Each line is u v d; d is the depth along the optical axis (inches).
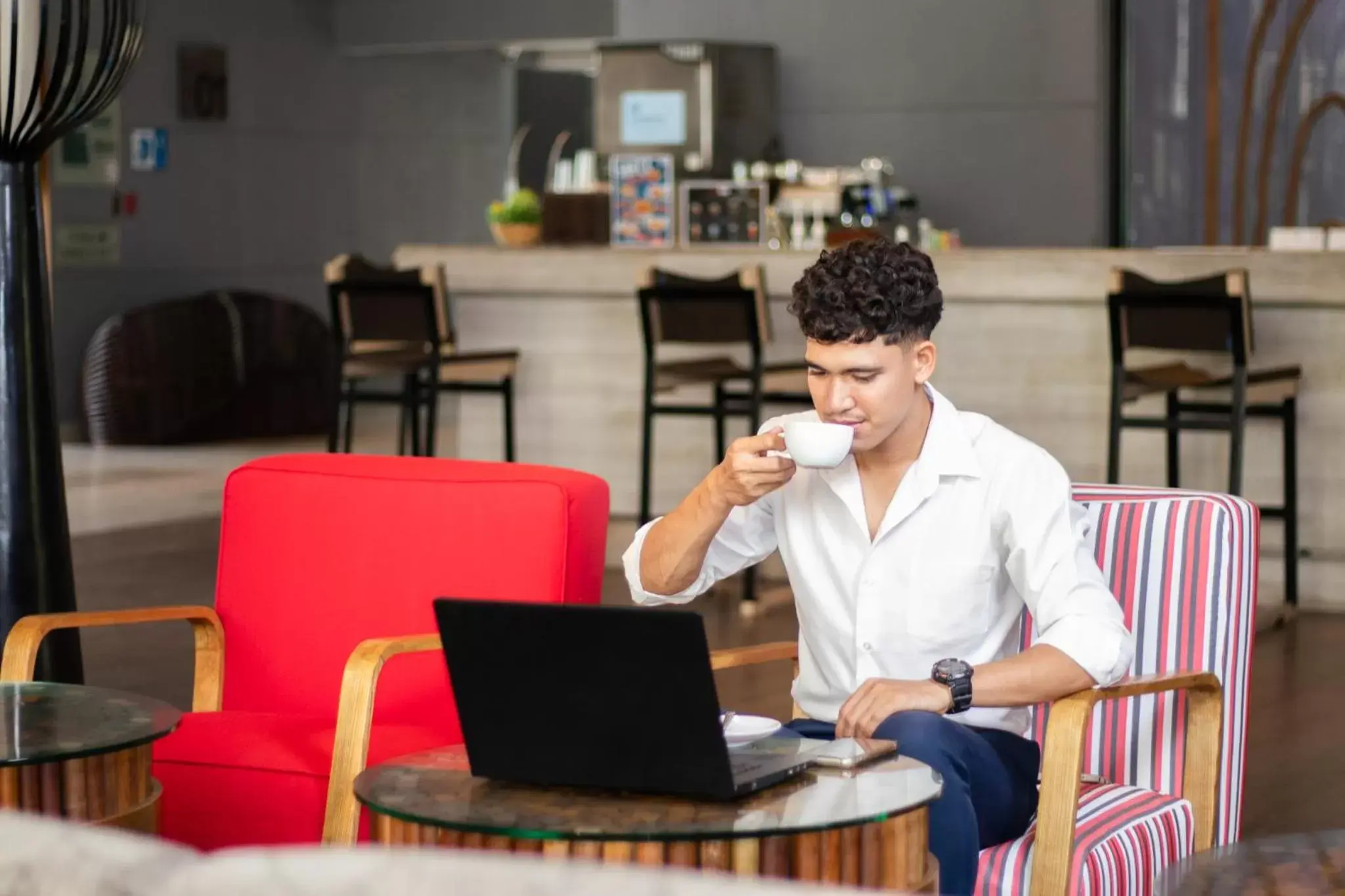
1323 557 276.5
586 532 129.3
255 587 135.0
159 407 484.4
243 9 529.0
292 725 123.8
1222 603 110.4
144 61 502.9
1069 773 94.2
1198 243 412.8
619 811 72.5
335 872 34.2
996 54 423.8
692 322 281.7
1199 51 408.5
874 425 96.6
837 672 104.6
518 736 76.4
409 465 135.6
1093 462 287.7
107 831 37.5
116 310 501.0
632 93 434.6
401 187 581.9
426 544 130.4
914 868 75.2
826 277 95.4
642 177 351.9
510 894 33.4
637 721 73.7
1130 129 417.4
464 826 70.6
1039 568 98.4
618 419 318.7
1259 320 276.1
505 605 74.4
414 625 130.0
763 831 69.3
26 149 145.4
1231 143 407.5
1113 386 262.1
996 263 285.7
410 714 128.9
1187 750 109.0
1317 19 397.1
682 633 71.1
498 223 338.0
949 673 94.2
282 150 543.8
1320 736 201.0
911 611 101.5
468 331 328.8
